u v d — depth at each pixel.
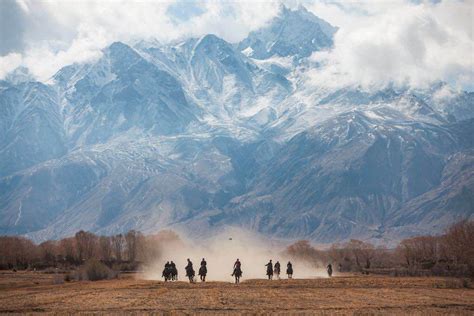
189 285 163.12
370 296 134.62
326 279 187.38
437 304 119.31
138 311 108.06
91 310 110.44
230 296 133.25
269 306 115.44
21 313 106.19
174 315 101.50
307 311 107.25
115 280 198.62
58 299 129.38
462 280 169.50
